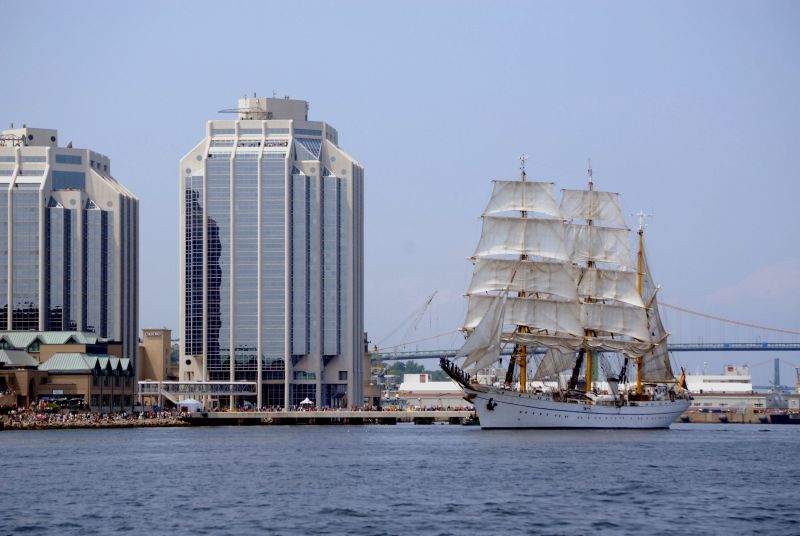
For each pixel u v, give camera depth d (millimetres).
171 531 171000
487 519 179375
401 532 168750
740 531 170375
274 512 187000
